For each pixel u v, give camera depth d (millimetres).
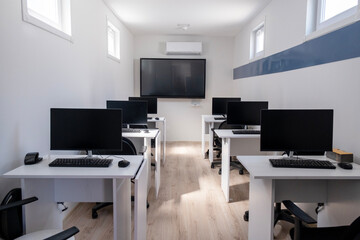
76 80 3117
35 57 2262
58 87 2672
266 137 2119
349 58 2230
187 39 6652
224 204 3127
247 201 3207
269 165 2064
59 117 2078
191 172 4336
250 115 3627
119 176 1771
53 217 2129
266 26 4355
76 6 3111
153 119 5184
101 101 4059
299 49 3174
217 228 2598
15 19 1983
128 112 3758
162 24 5590
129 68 6184
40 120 2355
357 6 2193
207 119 5062
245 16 4984
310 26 3021
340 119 2361
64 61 2801
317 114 2115
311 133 2119
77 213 2898
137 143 3619
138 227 1868
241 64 5980
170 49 6484
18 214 1716
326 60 2584
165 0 4141
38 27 2297
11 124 1960
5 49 1877
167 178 4031
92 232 2516
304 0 3064
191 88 6695
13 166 1991
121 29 5375
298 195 2195
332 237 1557
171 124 6863
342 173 1860
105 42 4254
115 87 4887
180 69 6652
